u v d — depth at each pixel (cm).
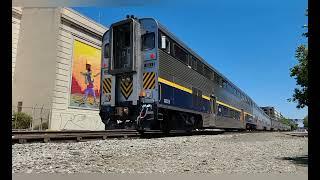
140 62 1447
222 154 918
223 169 626
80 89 3038
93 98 3194
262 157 875
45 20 2855
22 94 2814
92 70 3194
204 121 2031
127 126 1438
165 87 1462
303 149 1188
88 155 803
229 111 2719
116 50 1476
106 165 655
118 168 616
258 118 4184
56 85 2781
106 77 1529
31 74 2822
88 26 3130
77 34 3022
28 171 564
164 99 1441
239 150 1060
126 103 1444
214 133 2608
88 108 3120
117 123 1468
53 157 748
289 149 1179
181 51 1708
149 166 648
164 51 1484
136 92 1417
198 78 1956
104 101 1510
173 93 1550
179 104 1619
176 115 1667
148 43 1445
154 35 1436
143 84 1425
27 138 1044
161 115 1434
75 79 2988
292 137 2364
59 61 2820
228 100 2712
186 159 776
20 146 912
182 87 1675
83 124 3041
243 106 3316
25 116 2608
